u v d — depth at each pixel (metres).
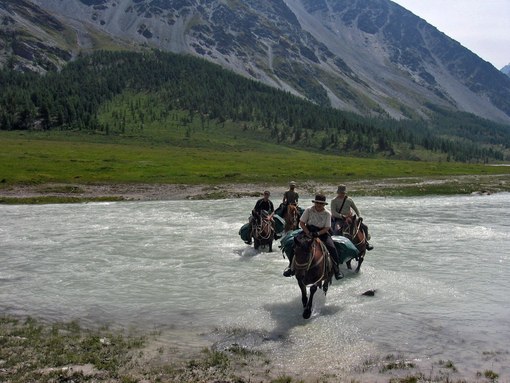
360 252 16.41
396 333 10.87
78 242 21.61
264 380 8.54
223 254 19.41
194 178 57.88
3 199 39.88
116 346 10.11
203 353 9.80
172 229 25.33
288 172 68.56
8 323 11.56
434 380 8.55
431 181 63.06
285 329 11.16
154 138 161.88
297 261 12.16
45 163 65.62
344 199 16.83
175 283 15.16
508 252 19.75
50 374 8.58
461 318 11.88
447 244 21.52
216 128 196.00
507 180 66.94
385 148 185.75
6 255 18.91
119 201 41.09
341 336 10.70
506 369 9.03
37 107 173.38
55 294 13.98
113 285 14.91
